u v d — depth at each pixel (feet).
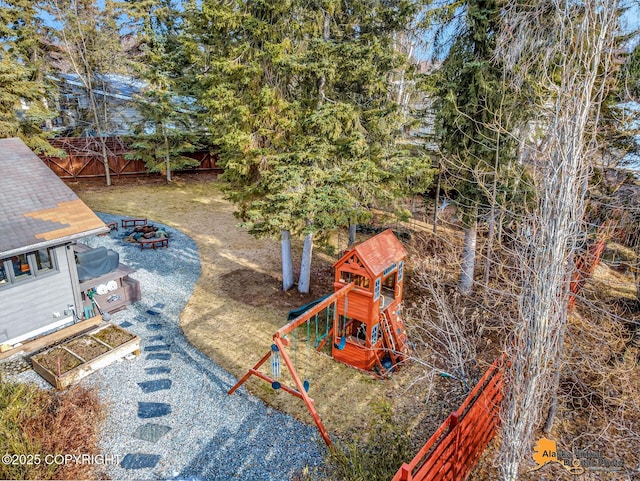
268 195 31.86
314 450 23.88
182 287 43.62
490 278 38.40
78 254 36.55
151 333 35.24
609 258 41.65
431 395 28.35
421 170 35.37
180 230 59.93
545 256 15.72
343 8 34.24
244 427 25.49
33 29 71.56
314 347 34.04
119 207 68.69
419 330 35.86
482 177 33.30
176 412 26.50
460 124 35.65
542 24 22.06
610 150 24.06
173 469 22.38
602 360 26.63
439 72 36.04
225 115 33.04
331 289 43.57
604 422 24.57
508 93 31.07
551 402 23.76
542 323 16.25
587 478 21.44
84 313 36.11
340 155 33.14
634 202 26.53
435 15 34.14
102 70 80.74
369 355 30.76
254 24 31.35
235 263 49.57
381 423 25.73
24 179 36.45
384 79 32.55
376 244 30.99
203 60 37.96
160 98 73.67
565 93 15.17
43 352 30.45
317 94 34.42
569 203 15.35
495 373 23.95
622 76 23.43
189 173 90.79
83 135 85.20
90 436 24.21
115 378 29.35
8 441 21.79
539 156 19.67
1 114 62.59
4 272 31.17
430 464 16.55
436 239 45.91
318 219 32.45
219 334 35.45
